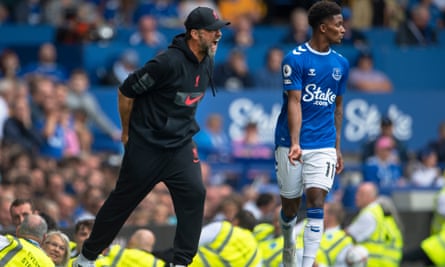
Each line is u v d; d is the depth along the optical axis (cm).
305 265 2167
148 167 2128
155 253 2755
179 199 2166
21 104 4053
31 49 4738
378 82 4988
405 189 4203
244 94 4631
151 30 4878
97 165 3847
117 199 2158
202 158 4309
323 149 2189
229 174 4231
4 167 3631
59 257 2420
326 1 2184
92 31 4862
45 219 2644
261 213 3462
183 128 2141
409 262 3634
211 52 2128
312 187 2181
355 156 4812
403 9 5650
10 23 5078
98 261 2594
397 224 3525
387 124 4538
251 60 4906
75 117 4275
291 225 2283
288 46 4925
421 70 5228
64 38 4828
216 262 2753
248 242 2795
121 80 4581
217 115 4497
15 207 2633
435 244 3591
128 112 2119
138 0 5334
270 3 5569
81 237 2611
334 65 2189
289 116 2158
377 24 5603
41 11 5153
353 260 3038
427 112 4959
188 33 2114
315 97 2181
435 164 4484
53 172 3522
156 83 2097
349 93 4838
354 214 3619
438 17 5769
